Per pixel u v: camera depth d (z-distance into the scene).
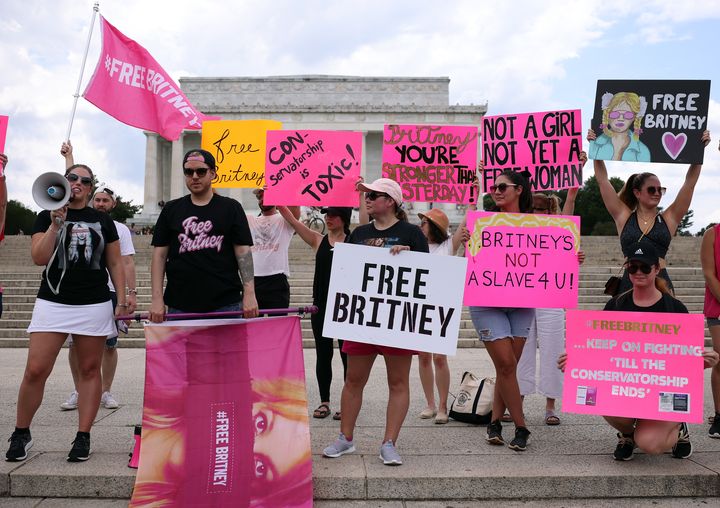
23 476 4.30
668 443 4.50
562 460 4.67
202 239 4.50
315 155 6.27
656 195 5.25
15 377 8.30
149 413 4.29
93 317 4.61
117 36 6.61
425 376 6.06
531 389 6.03
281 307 6.44
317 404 6.69
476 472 4.39
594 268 17.48
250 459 4.26
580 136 5.92
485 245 5.21
